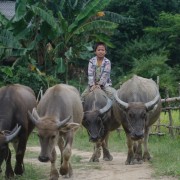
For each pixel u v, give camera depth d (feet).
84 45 67.21
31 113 24.80
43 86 65.67
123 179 25.43
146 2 97.76
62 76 71.41
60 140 26.40
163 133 46.01
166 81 81.82
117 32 92.07
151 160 32.01
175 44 94.84
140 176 26.09
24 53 60.70
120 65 94.94
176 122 48.39
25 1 59.00
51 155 22.81
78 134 51.42
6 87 27.25
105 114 30.91
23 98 26.94
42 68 68.28
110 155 33.96
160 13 99.45
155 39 95.09
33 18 64.23
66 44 66.69
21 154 26.50
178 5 104.58
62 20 64.44
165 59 87.40
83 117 30.27
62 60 63.72
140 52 94.07
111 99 32.17
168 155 32.99
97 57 33.65
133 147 32.22
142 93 31.04
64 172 25.27
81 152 39.45
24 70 65.31
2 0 96.53
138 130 28.40
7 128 25.14
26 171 28.43
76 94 27.81
